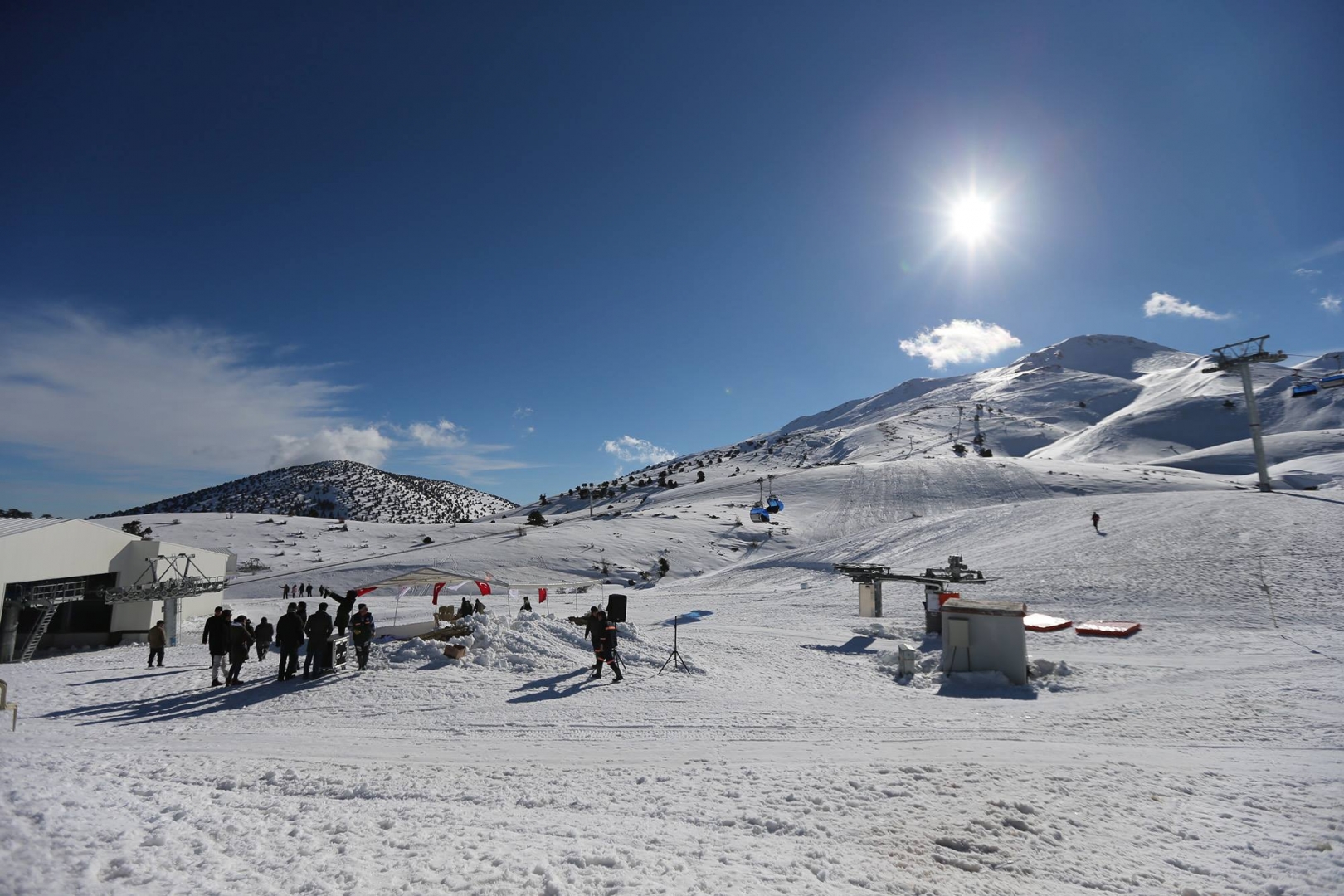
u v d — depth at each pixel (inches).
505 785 311.9
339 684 555.5
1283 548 1214.9
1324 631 837.2
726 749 383.9
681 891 192.4
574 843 230.4
